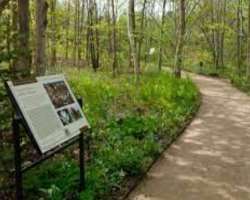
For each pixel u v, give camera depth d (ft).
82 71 38.65
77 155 12.32
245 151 15.08
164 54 63.72
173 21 55.16
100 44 54.65
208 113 23.61
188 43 68.03
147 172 12.26
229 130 18.83
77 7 50.37
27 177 9.73
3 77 9.69
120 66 50.98
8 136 10.30
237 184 11.48
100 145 13.55
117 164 11.70
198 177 11.98
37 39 17.08
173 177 11.92
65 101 9.00
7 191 9.28
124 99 23.66
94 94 22.89
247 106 26.96
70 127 8.77
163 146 15.07
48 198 9.11
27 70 10.36
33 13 28.78
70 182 9.83
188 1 47.14
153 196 10.41
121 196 10.12
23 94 7.55
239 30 53.01
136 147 13.65
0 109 9.61
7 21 10.57
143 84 30.19
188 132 18.17
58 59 56.90
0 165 9.48
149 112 20.62
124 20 51.78
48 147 7.71
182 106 23.61
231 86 40.98
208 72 56.80
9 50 10.02
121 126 16.08
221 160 13.82
